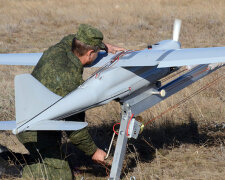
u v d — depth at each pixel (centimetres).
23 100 1394
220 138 2245
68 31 6850
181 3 9369
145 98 1736
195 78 1967
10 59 1886
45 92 1430
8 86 3259
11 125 1451
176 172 1817
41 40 6153
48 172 1645
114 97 1568
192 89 3055
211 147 2128
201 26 6719
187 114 2567
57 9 8812
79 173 1856
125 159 1995
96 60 1722
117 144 1612
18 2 9988
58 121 1420
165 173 1786
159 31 6669
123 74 1574
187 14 7712
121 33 6488
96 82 1515
